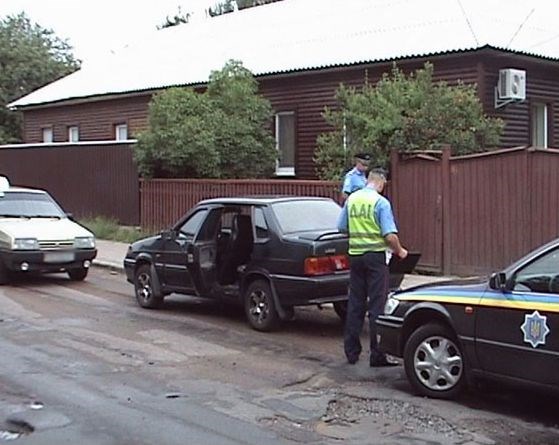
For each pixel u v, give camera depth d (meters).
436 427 6.76
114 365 8.95
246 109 20.86
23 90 43.28
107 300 13.66
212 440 6.38
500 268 14.12
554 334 6.68
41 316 12.07
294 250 10.46
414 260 10.53
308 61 22.48
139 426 6.74
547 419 7.00
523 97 19.36
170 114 20.47
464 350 7.39
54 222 16.14
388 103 16.11
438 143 15.65
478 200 14.36
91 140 31.11
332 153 16.70
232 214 11.50
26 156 26.56
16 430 6.65
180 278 12.13
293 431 6.62
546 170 13.54
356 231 8.95
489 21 20.69
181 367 8.88
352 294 9.08
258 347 9.95
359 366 8.98
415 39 20.70
